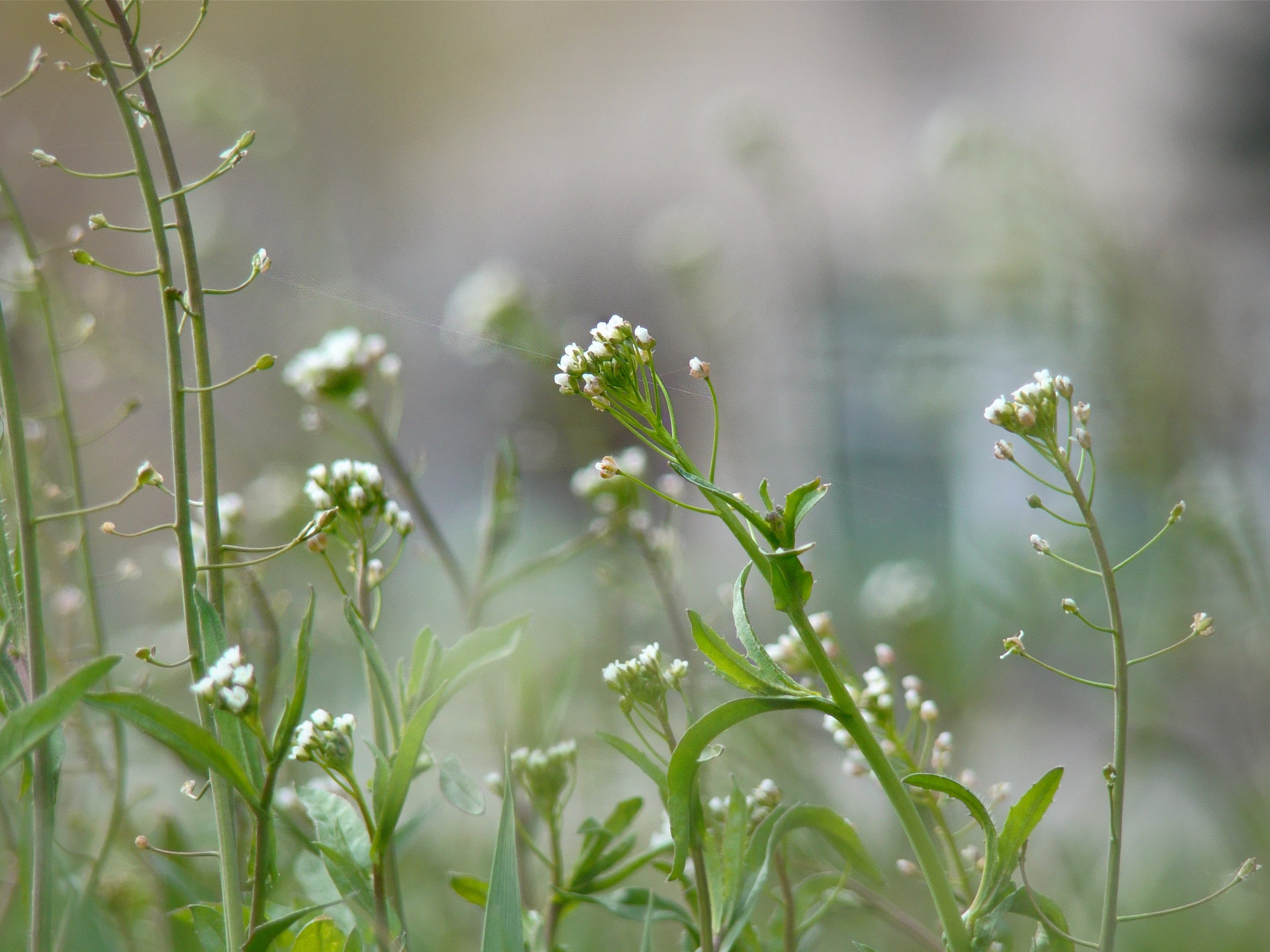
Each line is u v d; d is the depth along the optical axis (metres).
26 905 0.59
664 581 0.69
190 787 0.58
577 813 0.70
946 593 1.00
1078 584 0.99
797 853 0.63
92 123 1.41
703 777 0.62
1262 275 1.39
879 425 1.29
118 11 0.58
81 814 0.65
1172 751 0.72
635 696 0.59
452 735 0.71
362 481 0.60
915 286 1.45
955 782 0.57
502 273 1.18
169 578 0.93
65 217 1.36
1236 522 0.83
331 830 0.59
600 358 0.57
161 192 1.37
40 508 0.65
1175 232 1.46
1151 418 1.00
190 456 1.19
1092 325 1.15
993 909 0.57
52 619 0.66
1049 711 0.99
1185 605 0.87
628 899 0.60
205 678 0.57
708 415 1.42
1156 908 0.67
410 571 1.15
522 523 1.18
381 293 1.40
